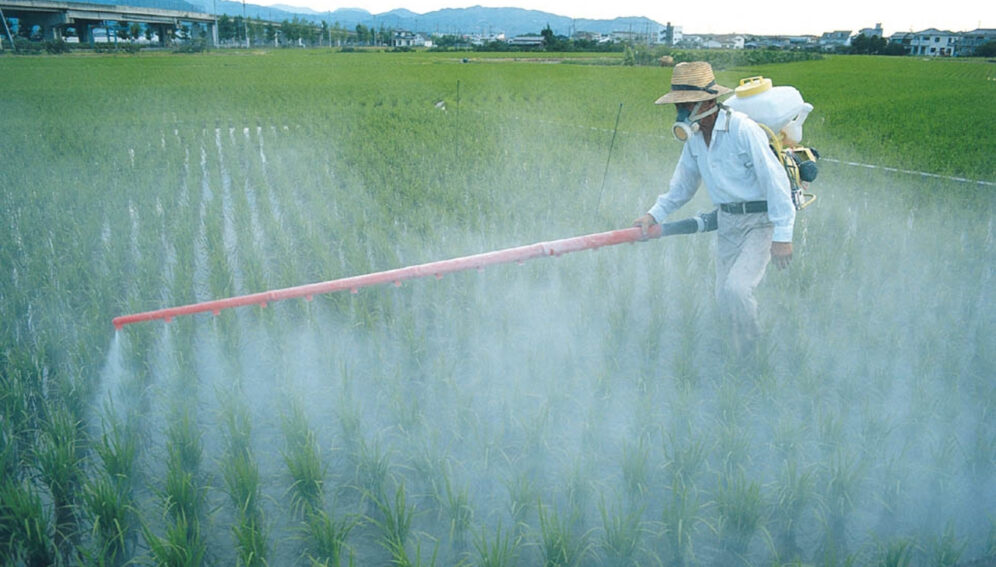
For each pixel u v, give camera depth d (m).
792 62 69.00
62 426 3.65
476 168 11.20
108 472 3.41
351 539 3.13
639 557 2.99
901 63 66.75
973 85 34.34
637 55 63.50
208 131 16.95
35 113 20.33
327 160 12.38
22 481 3.52
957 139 14.32
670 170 11.17
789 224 4.11
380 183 9.95
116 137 15.03
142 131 16.25
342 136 15.02
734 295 4.26
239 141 14.68
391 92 30.19
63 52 83.75
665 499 3.37
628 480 3.37
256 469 3.31
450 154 12.61
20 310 5.50
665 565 2.96
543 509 3.25
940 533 3.06
